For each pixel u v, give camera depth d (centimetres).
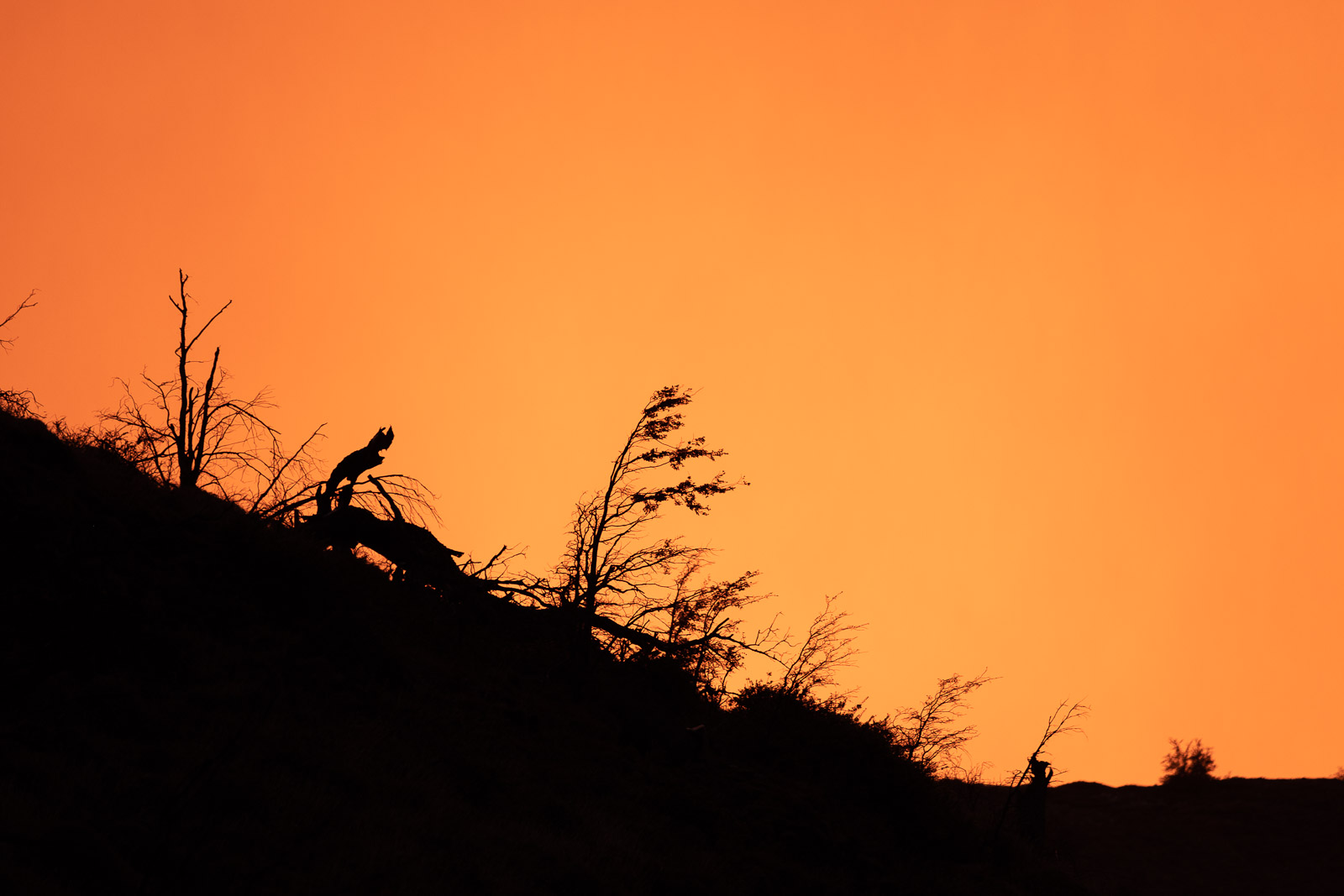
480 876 4222
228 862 3419
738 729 8250
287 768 4428
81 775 3684
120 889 3044
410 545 8100
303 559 6838
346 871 3734
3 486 5569
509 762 5800
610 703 7544
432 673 6725
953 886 6862
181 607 5634
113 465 7131
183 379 7838
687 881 5228
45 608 4791
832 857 6575
